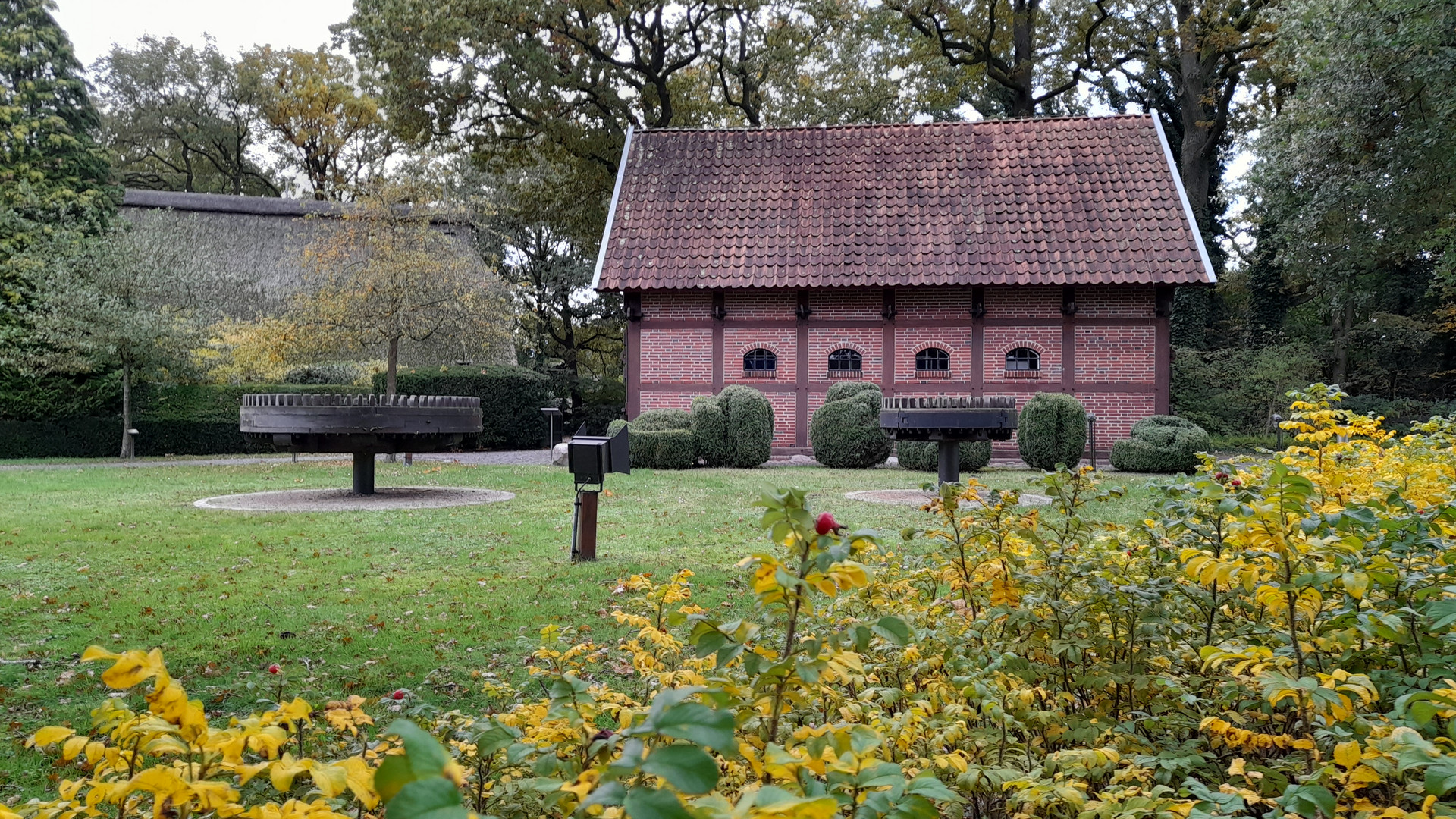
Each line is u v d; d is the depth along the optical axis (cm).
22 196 2381
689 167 2345
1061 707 282
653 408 2156
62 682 475
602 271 2119
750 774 196
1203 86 3191
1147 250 2036
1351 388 3145
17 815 151
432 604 640
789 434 2134
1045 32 3294
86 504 1180
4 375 2186
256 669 498
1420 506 362
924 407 1159
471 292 2031
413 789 84
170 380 2314
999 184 2228
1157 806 193
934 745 228
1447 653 258
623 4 2700
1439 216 2255
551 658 277
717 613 598
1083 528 320
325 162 4325
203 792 142
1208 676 290
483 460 2138
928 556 340
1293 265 2550
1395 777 213
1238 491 267
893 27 3186
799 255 2134
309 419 1124
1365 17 1912
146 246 2253
